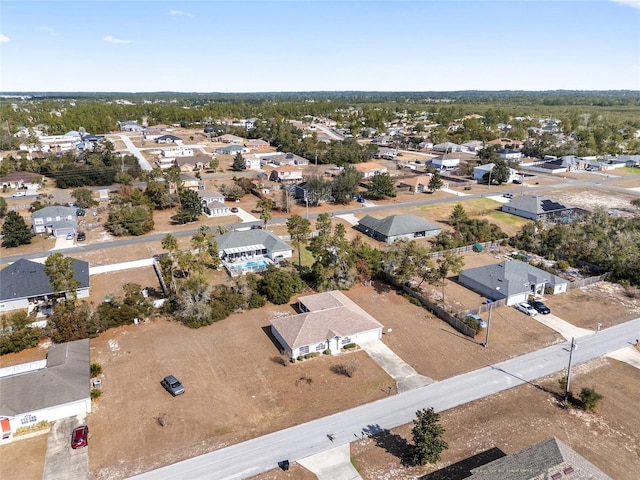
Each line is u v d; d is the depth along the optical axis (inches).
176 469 1376.7
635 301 2484.0
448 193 4982.8
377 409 1637.6
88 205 4276.6
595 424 1565.0
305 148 6978.4
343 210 4328.3
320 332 2003.0
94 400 1688.0
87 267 2753.4
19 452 1440.7
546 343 2069.4
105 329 2185.0
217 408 1648.6
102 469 1378.0
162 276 2716.5
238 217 4069.9
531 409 1637.6
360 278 2723.9
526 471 1200.8
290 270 2859.3
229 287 2529.5
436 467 1379.2
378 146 7539.4
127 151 7096.5
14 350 1998.0
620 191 5022.1
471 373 1849.2
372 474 1354.6
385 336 2133.4
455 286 2694.4
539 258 3112.7
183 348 2038.6
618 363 1914.4
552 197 4773.6
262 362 1929.1
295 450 1449.3
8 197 4687.5
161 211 4323.3
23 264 2544.3
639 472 1355.8
